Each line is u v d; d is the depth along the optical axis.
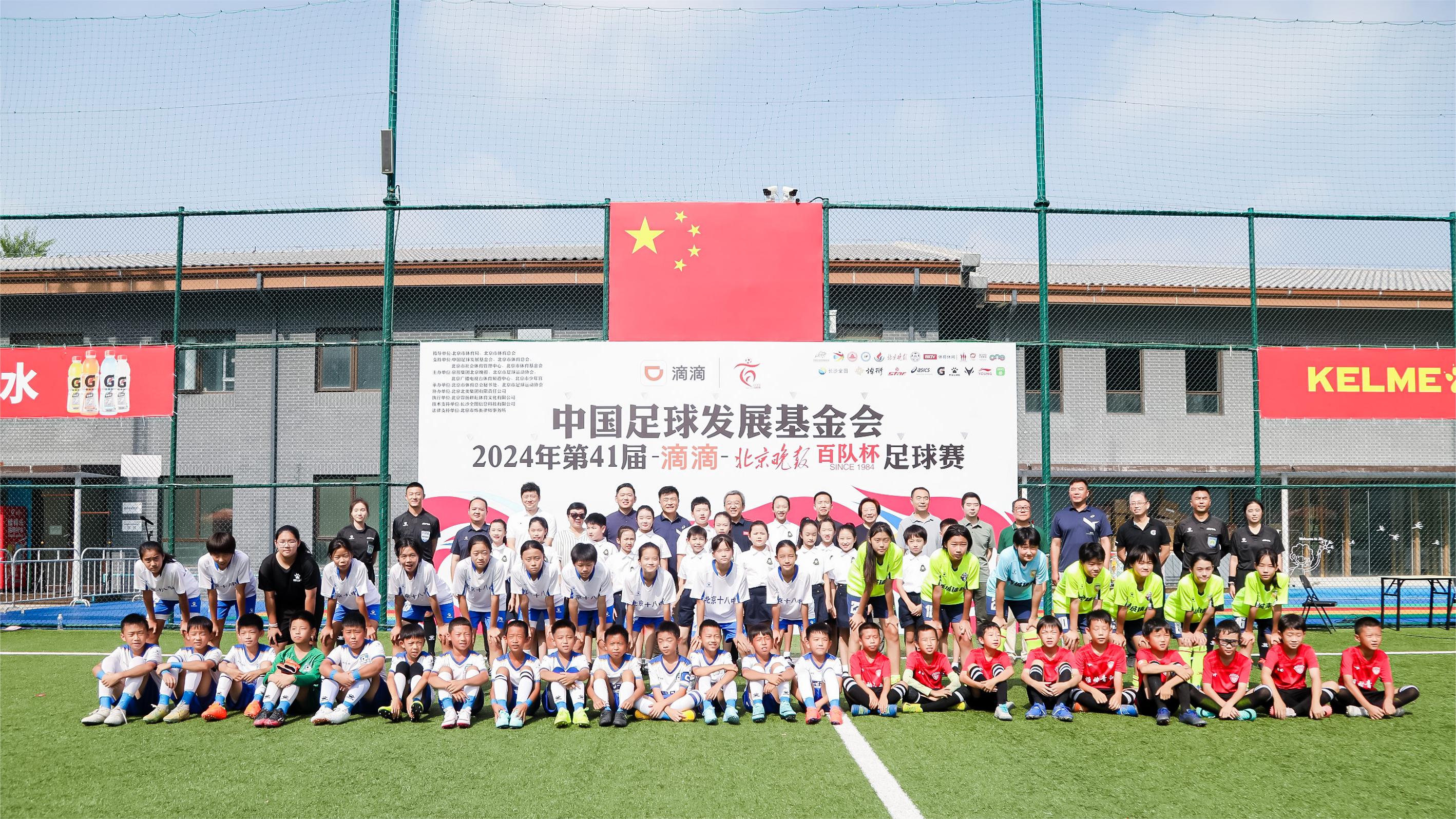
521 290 14.59
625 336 9.67
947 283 13.84
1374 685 6.48
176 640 10.00
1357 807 4.55
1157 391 15.77
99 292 14.53
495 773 5.07
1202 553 8.46
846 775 5.04
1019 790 4.79
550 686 6.30
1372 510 16.39
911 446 9.66
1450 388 10.09
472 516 8.52
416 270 14.20
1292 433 16.16
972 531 8.84
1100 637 6.46
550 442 9.58
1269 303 15.08
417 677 6.31
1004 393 9.75
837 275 13.68
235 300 15.13
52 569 14.10
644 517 8.27
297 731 6.02
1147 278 15.69
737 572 7.41
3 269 14.95
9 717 6.38
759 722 6.23
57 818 4.39
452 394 9.62
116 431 15.38
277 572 7.18
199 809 4.51
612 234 9.77
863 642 6.54
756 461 9.59
